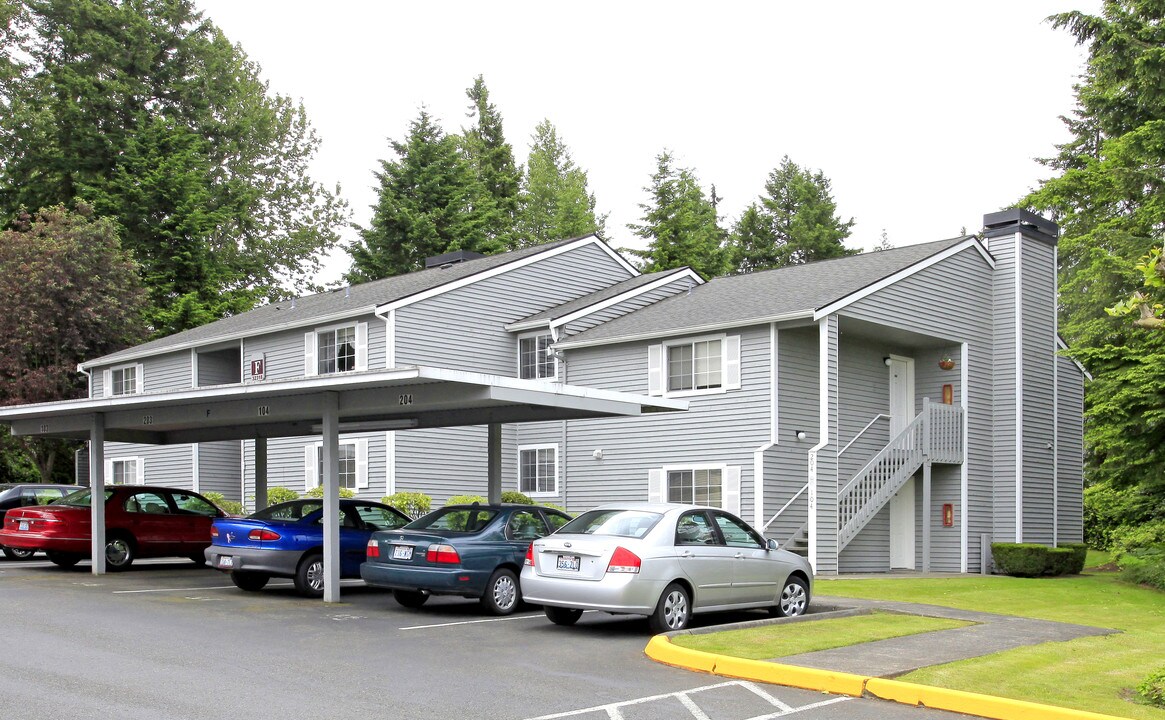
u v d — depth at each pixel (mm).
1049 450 26828
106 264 37781
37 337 35594
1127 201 31344
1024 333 26422
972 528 25391
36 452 36375
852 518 22547
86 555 21047
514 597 14555
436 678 9672
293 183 57875
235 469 34438
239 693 8875
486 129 57250
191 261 44219
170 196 44188
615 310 28906
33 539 19859
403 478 26859
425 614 14359
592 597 12148
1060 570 24641
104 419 19391
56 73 46125
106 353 37844
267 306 37094
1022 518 25688
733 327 24000
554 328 27656
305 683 9344
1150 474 20484
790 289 25203
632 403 16156
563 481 27688
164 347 33656
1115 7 26781
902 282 24109
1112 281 28750
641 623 13594
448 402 14539
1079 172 31391
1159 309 10273
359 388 15172
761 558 13633
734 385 24000
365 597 16391
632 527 12758
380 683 9398
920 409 26562
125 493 20609
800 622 13094
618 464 26391
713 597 12922
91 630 12250
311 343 29000
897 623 13062
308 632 12422
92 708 8234
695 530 13039
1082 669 9945
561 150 63031
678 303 28062
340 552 16469
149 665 10094
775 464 23234
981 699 8484
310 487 29500
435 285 27484
